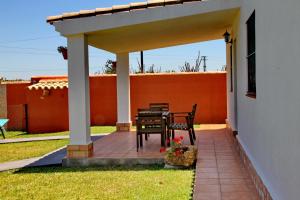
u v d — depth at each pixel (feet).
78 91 26.30
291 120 11.32
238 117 27.94
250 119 21.08
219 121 48.52
